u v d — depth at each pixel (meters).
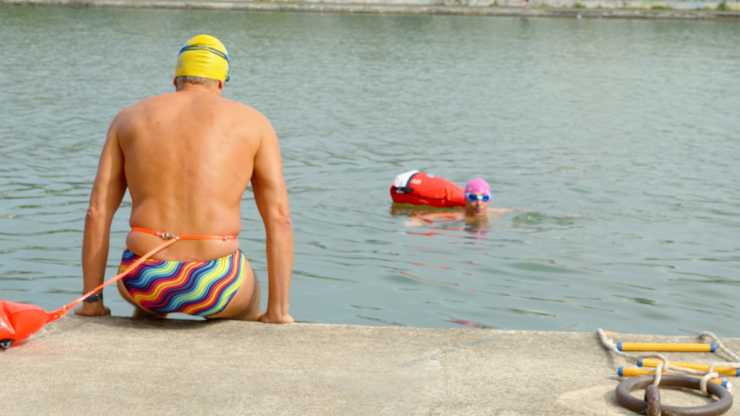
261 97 32.94
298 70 41.59
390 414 5.79
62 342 6.93
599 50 54.62
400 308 11.82
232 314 7.64
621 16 78.31
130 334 7.18
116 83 34.66
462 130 27.17
